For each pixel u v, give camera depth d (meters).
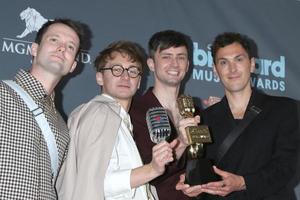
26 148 1.91
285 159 2.38
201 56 3.42
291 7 3.78
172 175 2.55
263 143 2.45
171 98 2.80
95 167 2.06
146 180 2.05
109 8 3.18
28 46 2.92
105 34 3.14
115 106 2.31
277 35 3.68
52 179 2.10
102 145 2.10
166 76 2.75
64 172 2.16
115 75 2.41
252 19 3.62
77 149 2.16
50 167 2.05
